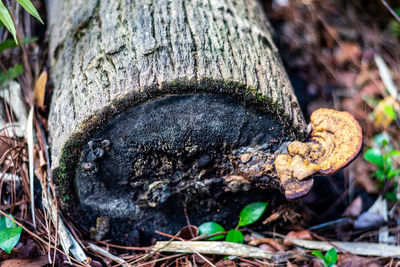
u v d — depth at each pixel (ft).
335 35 3.73
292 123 2.78
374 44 3.69
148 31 2.83
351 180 3.22
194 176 2.88
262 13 3.26
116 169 2.85
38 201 2.94
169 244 2.92
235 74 2.75
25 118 3.06
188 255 2.91
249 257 2.91
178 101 2.76
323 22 3.78
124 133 2.80
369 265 2.91
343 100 3.49
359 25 3.79
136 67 2.77
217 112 2.78
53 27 3.22
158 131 2.80
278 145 2.82
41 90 3.03
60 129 2.81
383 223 3.06
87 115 2.75
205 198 2.92
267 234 3.01
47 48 3.27
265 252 2.91
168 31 2.84
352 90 3.52
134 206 2.91
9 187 2.97
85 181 2.86
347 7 3.93
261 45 2.95
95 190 2.88
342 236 3.04
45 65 3.24
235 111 2.78
